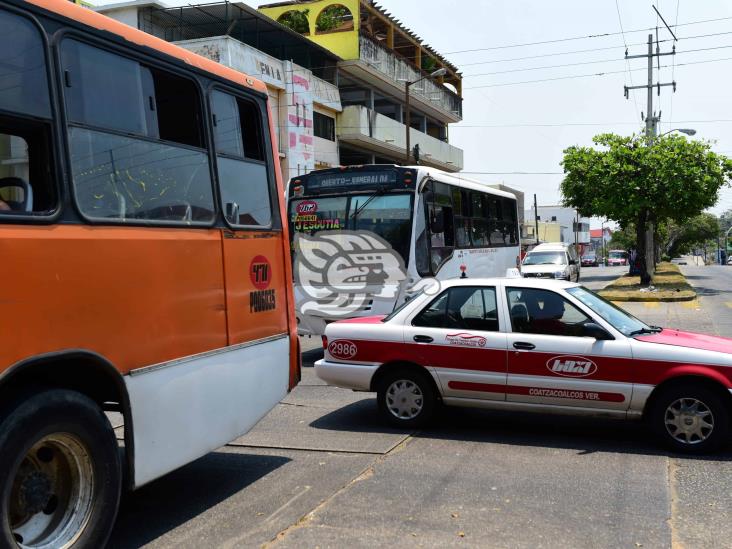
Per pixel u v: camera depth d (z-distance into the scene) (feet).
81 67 12.87
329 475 18.65
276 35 93.76
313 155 97.66
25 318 11.18
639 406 20.92
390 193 38.04
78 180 12.46
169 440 14.38
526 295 22.81
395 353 23.43
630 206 89.35
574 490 17.34
